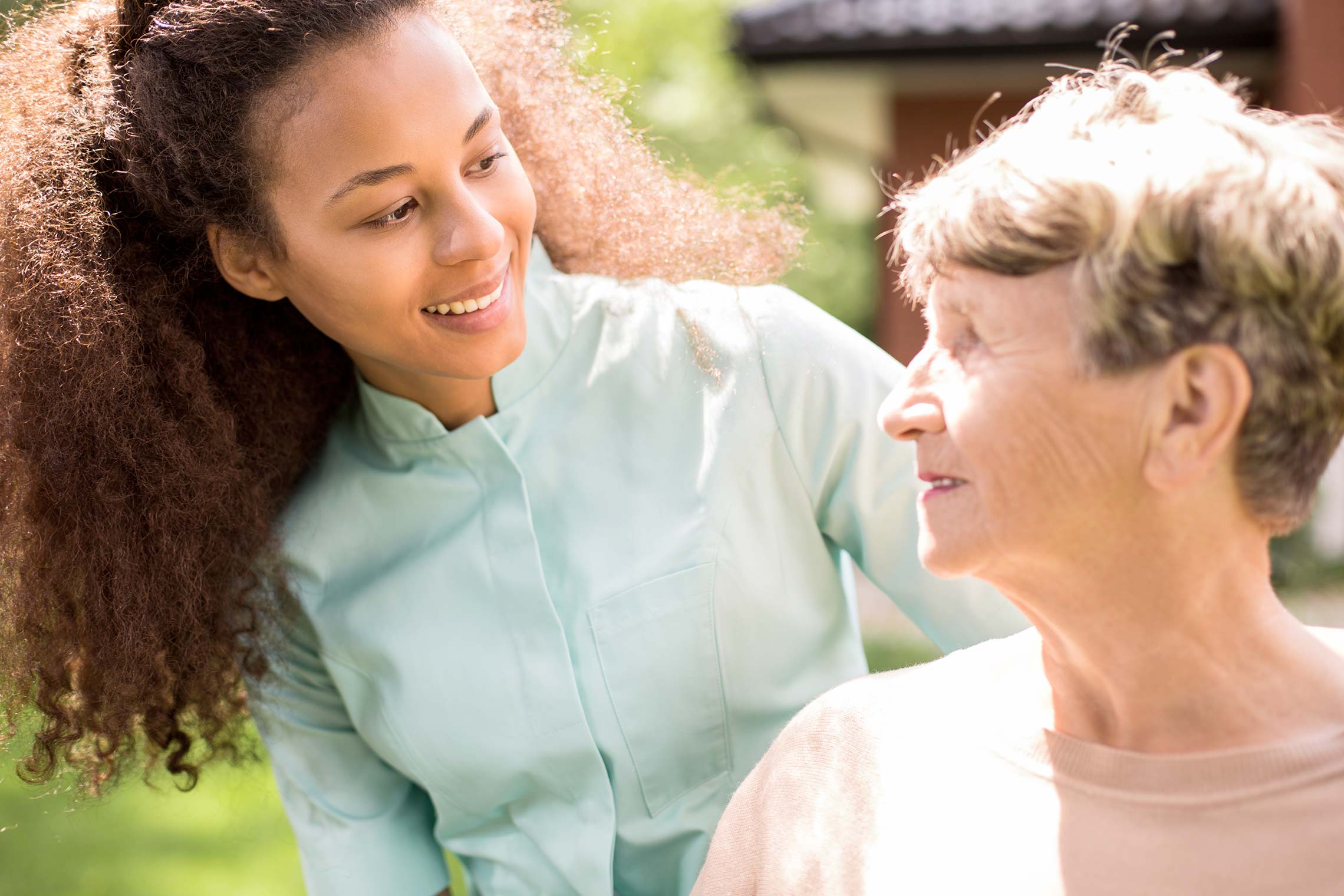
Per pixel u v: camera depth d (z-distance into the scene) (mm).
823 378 1472
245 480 1517
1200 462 897
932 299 1043
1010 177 927
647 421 1522
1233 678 961
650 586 1470
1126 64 1085
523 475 1512
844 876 1124
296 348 1590
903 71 7004
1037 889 989
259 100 1276
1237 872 921
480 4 1579
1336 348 895
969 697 1130
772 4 7289
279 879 3852
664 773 1501
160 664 1514
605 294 1585
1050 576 975
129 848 4047
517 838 1583
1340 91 5559
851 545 1556
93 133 1420
